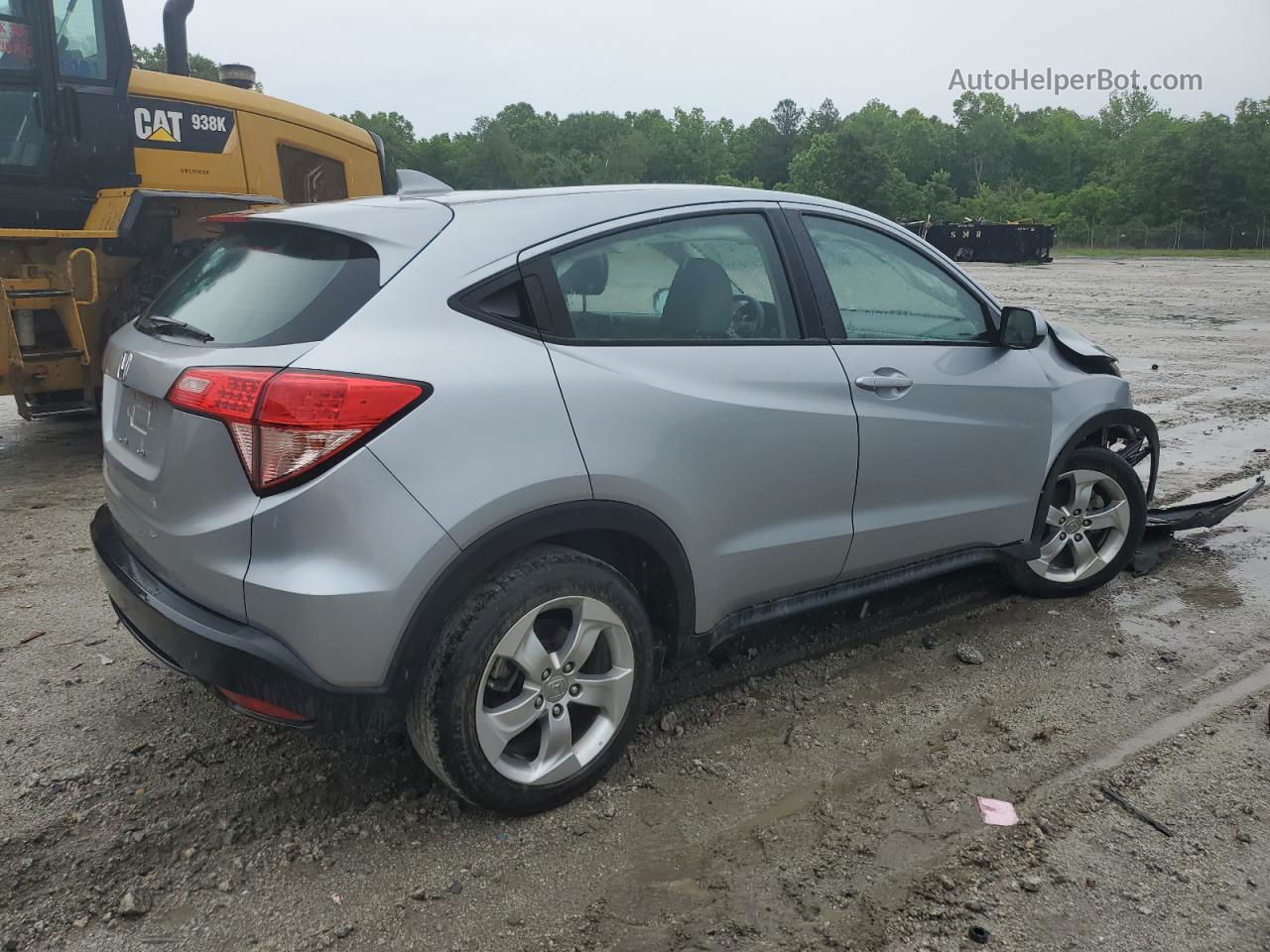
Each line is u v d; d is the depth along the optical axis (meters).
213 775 3.21
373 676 2.62
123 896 2.66
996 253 51.94
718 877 2.76
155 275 7.01
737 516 3.29
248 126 7.88
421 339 2.69
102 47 6.99
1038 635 4.32
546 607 2.85
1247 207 91.25
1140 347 14.51
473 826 2.96
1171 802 3.10
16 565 5.03
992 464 4.09
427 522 2.59
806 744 3.43
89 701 3.67
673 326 3.22
